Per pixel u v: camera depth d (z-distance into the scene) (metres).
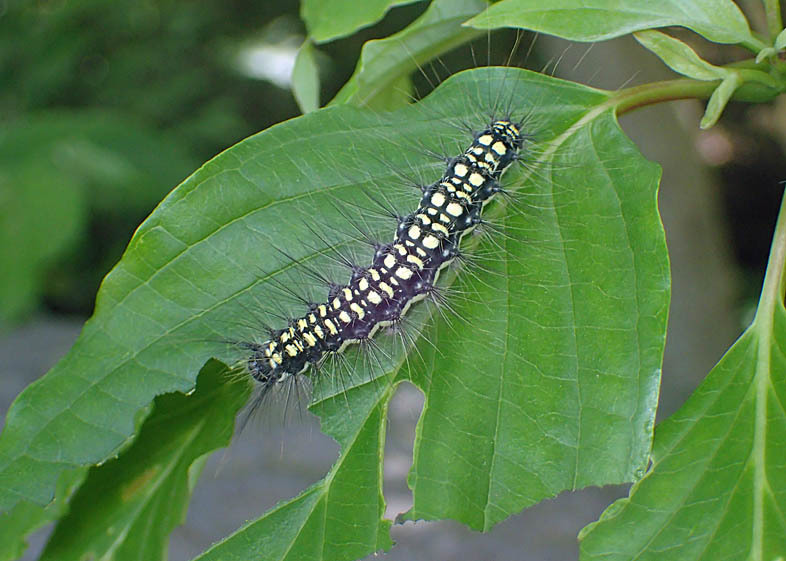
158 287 0.12
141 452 0.13
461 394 0.12
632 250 0.11
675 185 0.27
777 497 0.11
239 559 0.12
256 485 0.25
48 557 0.14
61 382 0.12
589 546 0.11
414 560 0.23
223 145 0.41
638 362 0.11
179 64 0.46
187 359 0.12
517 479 0.11
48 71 0.42
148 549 0.13
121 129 0.31
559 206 0.12
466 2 0.13
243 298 0.12
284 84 0.46
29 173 0.28
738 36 0.11
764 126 0.38
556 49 0.24
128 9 0.44
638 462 0.11
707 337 0.29
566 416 0.11
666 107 0.26
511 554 0.23
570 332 0.11
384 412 0.12
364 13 0.13
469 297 0.12
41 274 0.29
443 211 0.13
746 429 0.11
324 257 0.13
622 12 0.11
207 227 0.12
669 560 0.11
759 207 0.38
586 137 0.12
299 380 0.14
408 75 0.14
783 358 0.11
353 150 0.13
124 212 0.38
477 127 0.13
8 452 0.12
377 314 0.13
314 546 0.12
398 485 0.25
